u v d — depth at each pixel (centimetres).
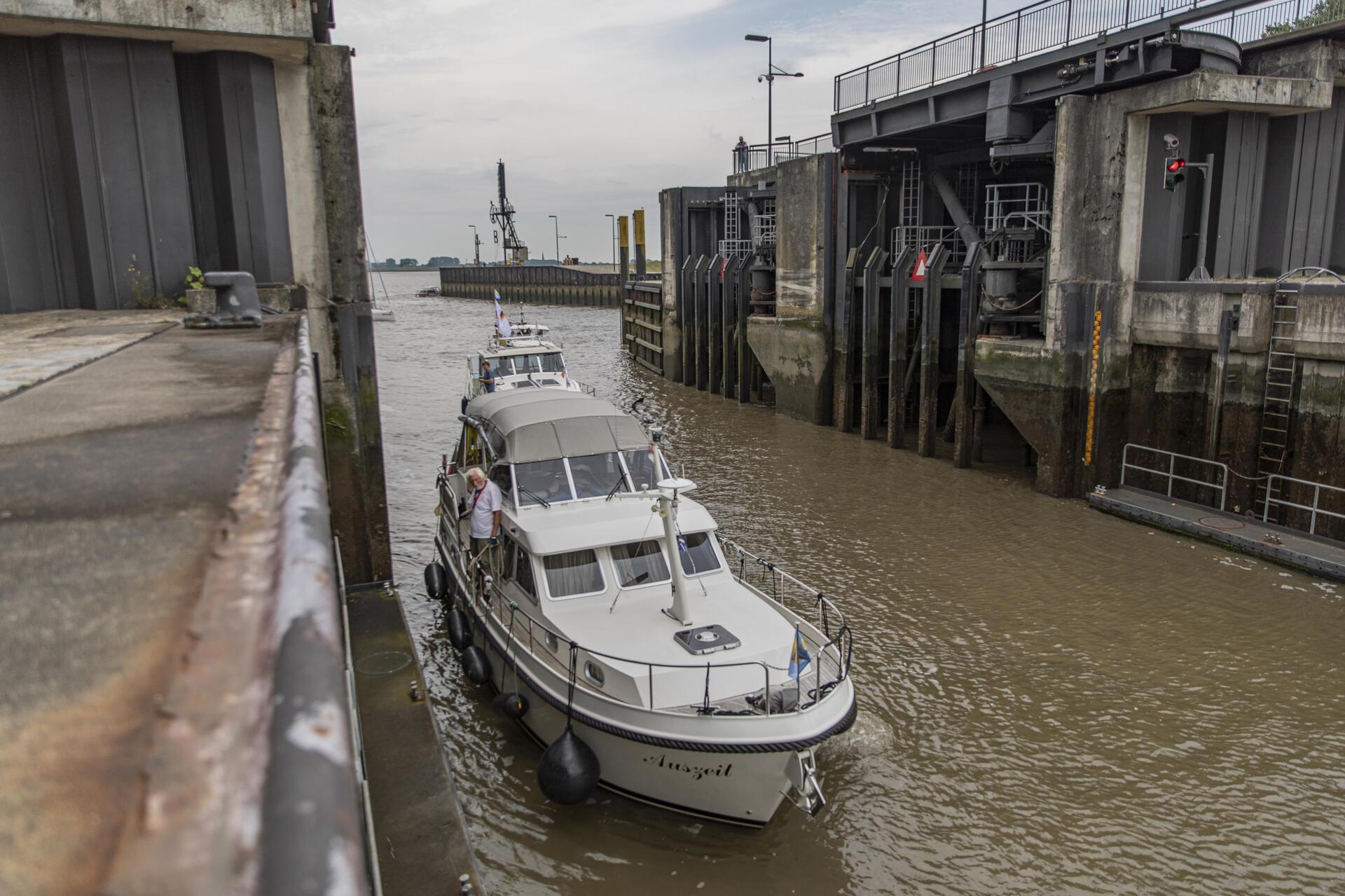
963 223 2142
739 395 2997
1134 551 1406
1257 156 1639
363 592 992
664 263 3638
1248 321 1434
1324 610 1177
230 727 87
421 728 729
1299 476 1400
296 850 70
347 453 1008
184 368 354
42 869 67
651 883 725
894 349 2130
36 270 870
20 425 230
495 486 996
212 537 138
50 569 125
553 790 776
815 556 1412
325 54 958
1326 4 1620
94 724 88
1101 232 1622
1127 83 1571
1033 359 1727
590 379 3706
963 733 923
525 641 902
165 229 892
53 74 849
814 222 2453
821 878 728
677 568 847
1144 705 964
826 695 785
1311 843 756
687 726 744
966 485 1825
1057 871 732
